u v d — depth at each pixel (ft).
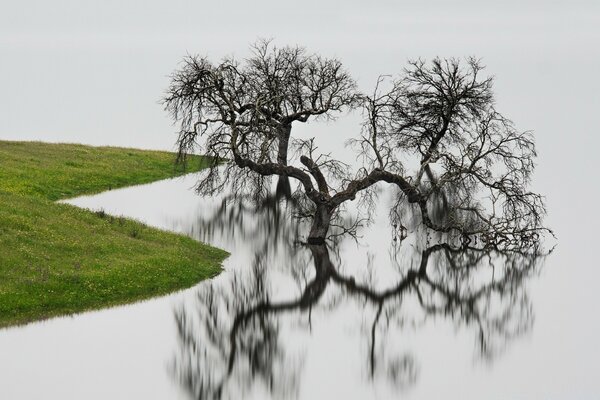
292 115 340.59
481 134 314.14
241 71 367.04
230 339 186.91
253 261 252.01
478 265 258.16
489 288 234.38
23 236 215.31
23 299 187.73
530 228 297.53
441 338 194.80
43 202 253.44
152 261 224.74
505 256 267.80
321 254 264.72
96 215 258.16
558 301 223.71
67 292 196.24
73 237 226.38
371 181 277.64
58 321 184.44
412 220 314.76
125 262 219.00
